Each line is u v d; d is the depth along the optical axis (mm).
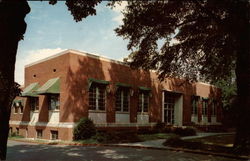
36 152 13492
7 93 5957
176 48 16031
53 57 22172
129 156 12031
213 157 12008
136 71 26031
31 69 25594
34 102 25031
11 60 6125
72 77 20000
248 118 13125
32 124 24375
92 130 19422
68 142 18203
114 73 23500
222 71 18438
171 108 31969
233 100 37469
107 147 15969
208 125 37375
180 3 12844
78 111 19953
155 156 12078
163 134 23578
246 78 13414
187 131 24906
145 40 14875
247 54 13422
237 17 12477
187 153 13188
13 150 14445
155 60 16344
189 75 18797
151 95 27375
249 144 12680
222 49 15336
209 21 13680
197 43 15648
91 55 21641
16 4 6184
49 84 21062
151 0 12703
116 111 23422
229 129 36719
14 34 6188
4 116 5914
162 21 13500
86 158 11367
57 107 21328
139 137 20500
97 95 21953
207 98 37375
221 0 12023
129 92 24984
